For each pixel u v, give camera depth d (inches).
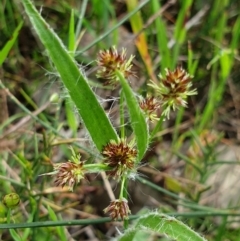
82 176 4.2
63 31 9.9
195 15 10.2
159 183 8.6
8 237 7.5
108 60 4.1
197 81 9.8
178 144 8.8
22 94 9.3
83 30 9.4
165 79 4.0
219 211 7.2
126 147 4.2
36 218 6.8
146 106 4.4
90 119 4.3
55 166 4.3
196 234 4.2
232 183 8.5
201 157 8.8
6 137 8.1
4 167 7.6
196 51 10.0
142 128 4.1
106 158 4.2
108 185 7.7
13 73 9.6
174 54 8.9
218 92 8.7
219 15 9.6
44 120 8.4
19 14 9.8
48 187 7.9
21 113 8.7
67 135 8.7
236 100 9.6
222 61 8.6
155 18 8.8
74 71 4.2
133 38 9.0
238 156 8.9
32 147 8.5
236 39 8.7
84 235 8.2
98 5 9.3
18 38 9.7
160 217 4.2
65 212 8.0
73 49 7.1
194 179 8.6
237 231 7.7
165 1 10.7
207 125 9.2
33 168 7.3
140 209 8.3
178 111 8.9
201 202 8.4
